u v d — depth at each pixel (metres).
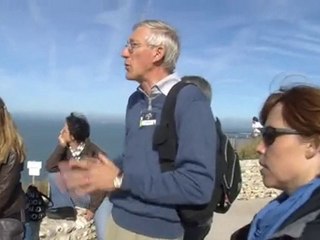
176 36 1.04
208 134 0.96
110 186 0.97
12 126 1.42
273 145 0.65
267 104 0.67
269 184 0.67
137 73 1.03
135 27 1.05
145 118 1.01
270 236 0.62
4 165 1.39
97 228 1.48
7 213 1.43
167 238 0.98
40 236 1.83
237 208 4.11
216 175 1.00
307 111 0.63
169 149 0.97
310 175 0.63
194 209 0.97
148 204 0.98
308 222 0.57
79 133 1.89
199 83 1.15
